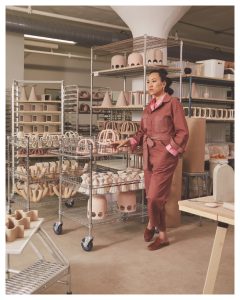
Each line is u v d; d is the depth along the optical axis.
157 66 4.39
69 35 7.18
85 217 3.91
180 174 4.17
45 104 5.92
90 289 2.60
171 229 4.12
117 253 3.34
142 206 4.20
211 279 2.15
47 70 10.73
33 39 9.29
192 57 8.59
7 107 6.98
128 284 2.70
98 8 6.92
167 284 2.71
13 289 2.07
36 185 4.36
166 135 3.38
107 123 5.20
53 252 2.45
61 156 3.88
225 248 3.49
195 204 2.06
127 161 4.89
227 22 7.95
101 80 11.60
